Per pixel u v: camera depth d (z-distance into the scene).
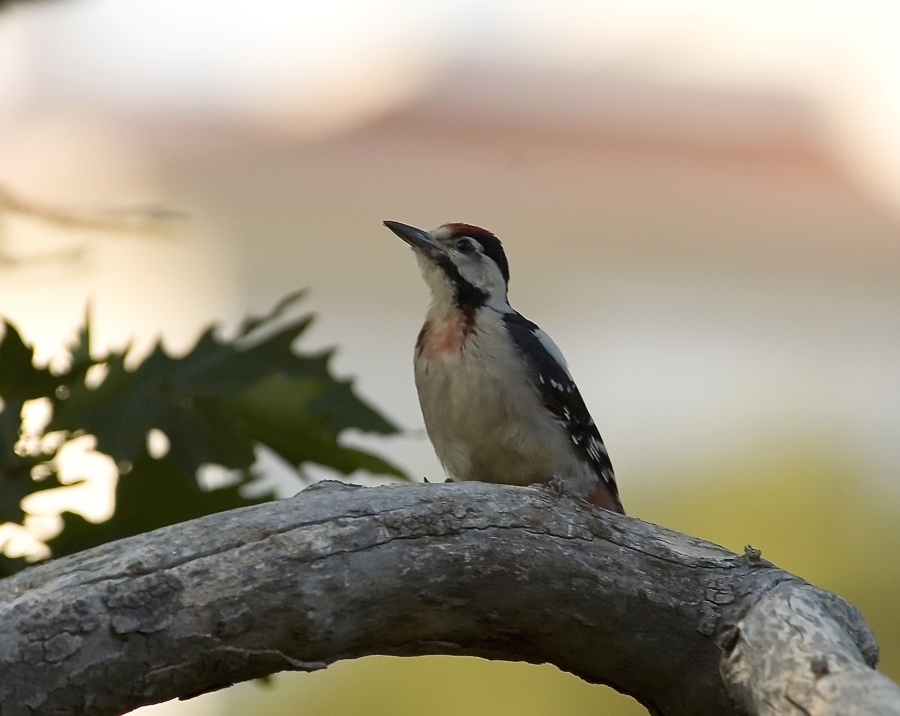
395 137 25.56
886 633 15.86
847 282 23.62
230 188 23.88
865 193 25.88
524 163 25.23
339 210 23.69
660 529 7.86
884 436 18.03
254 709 14.92
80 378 7.96
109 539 8.38
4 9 10.11
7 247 9.51
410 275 23.25
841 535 16.48
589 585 7.53
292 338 9.15
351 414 9.23
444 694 14.69
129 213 9.45
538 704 14.58
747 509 16.64
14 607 6.48
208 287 22.94
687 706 7.71
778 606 7.38
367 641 7.33
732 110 27.42
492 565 7.41
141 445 8.38
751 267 23.72
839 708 6.54
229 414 8.62
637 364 22.17
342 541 7.15
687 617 7.54
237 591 6.84
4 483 7.85
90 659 6.51
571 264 23.67
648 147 26.06
